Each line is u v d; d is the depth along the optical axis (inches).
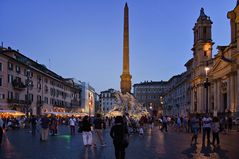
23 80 2802.7
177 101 5022.1
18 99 2699.3
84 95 5679.1
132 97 2341.3
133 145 847.1
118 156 455.8
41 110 3157.0
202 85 3211.1
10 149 749.3
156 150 722.2
